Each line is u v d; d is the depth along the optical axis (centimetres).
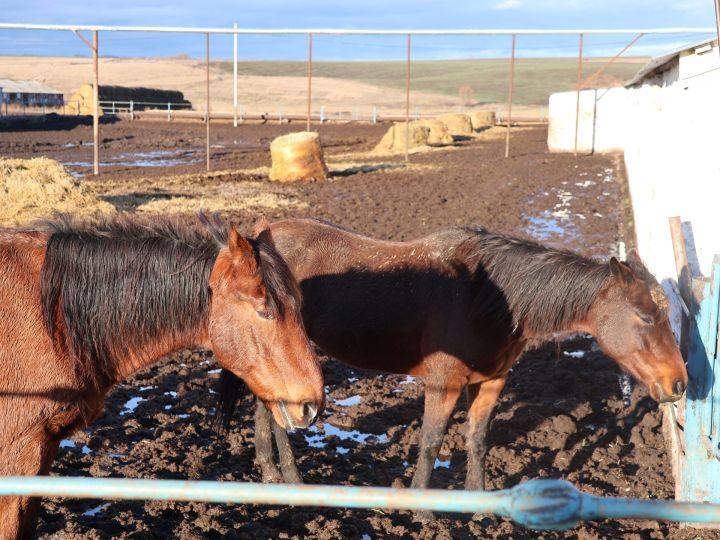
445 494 185
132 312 323
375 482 482
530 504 178
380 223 1358
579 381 669
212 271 319
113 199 1495
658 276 796
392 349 455
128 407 602
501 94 10294
